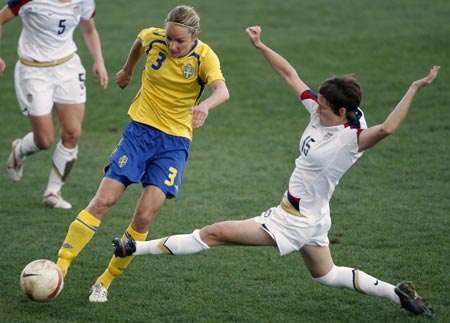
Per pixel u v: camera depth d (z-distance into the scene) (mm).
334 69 53375
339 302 21234
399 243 25766
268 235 19219
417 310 19750
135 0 77000
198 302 21219
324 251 19656
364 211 29297
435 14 68562
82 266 24156
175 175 21438
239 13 70750
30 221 28641
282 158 37312
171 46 20500
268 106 47156
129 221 28953
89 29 30172
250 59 57312
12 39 63188
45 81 29359
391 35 61656
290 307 20828
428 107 44781
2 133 42156
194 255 25188
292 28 65062
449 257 24375
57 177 30406
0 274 23172
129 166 21109
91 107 47531
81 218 20547
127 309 20703
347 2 74250
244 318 20078
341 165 18719
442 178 33219
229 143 40094
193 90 21484
